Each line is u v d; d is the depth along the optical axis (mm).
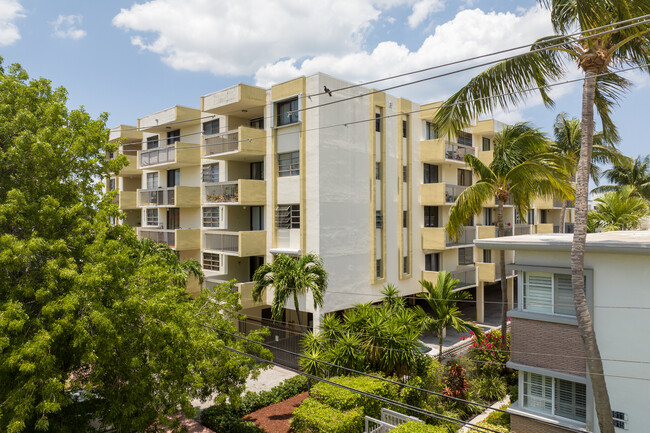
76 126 12664
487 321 29797
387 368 16484
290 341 24453
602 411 9930
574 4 10203
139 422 10680
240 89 22547
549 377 12461
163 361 11344
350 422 13609
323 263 21312
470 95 11836
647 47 10633
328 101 21797
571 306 12047
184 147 26188
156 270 12484
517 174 18484
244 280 26188
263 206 24438
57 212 10914
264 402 17312
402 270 25906
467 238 29328
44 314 9531
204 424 16062
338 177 22312
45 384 9047
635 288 11000
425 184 27312
